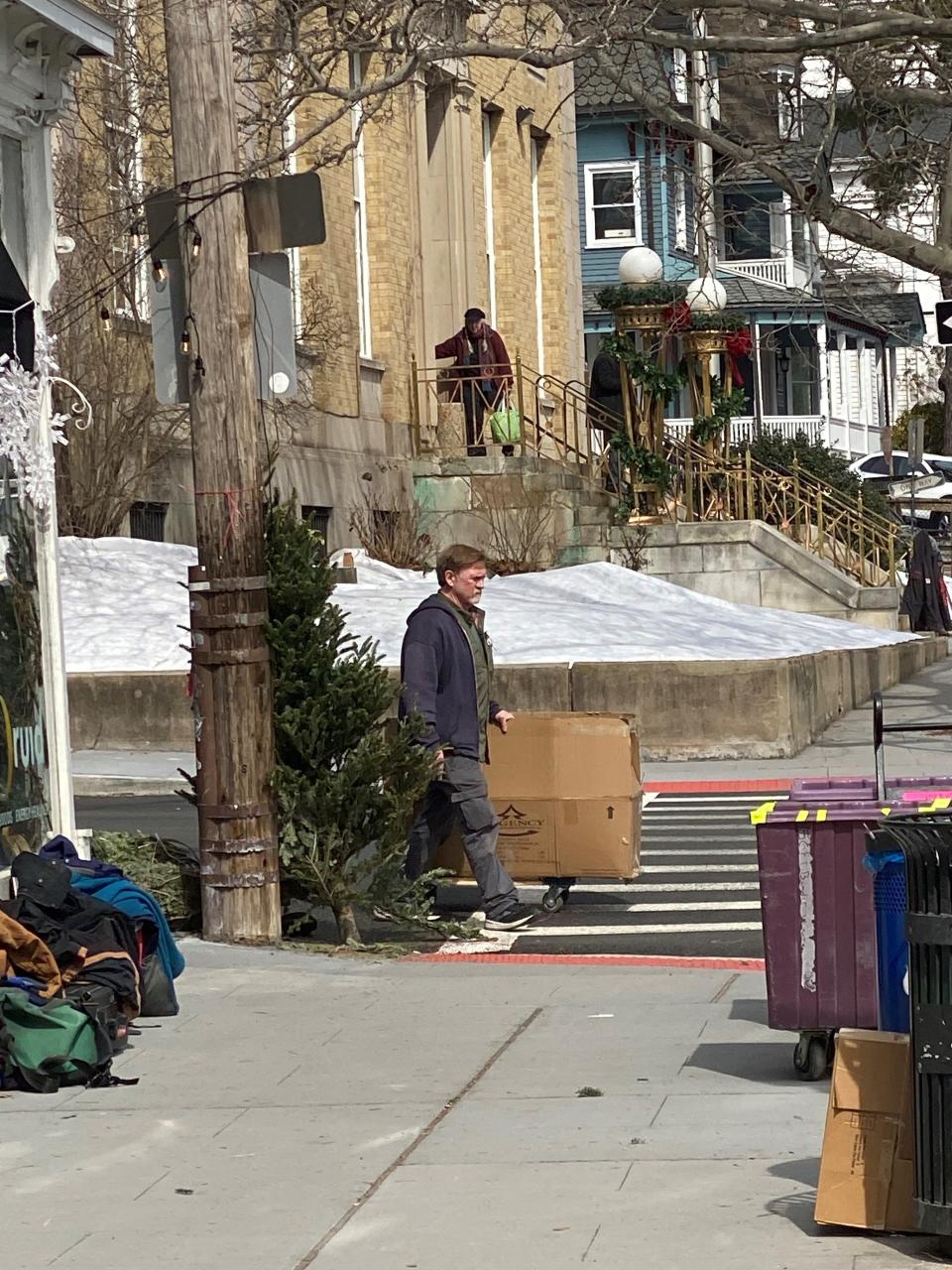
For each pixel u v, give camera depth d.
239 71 16.80
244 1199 6.06
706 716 19.72
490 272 36.53
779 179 19.25
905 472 52.56
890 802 7.29
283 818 10.23
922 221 27.98
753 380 58.41
